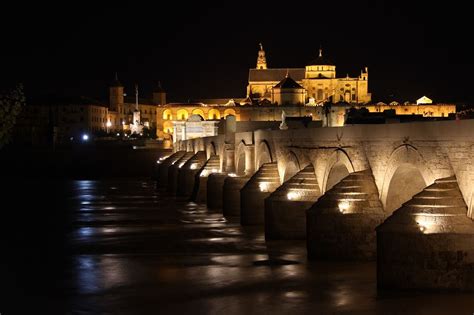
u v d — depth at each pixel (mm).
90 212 94125
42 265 54469
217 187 95500
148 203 107000
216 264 53125
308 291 42562
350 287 42562
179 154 147500
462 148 37500
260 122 139500
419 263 37688
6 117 65312
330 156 56438
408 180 46406
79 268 53094
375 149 48469
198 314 39156
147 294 44219
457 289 37125
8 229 76625
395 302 37469
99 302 42500
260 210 73938
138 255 58281
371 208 48750
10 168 190500
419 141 41844
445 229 37094
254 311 39219
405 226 38094
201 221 80750
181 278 48531
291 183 61969
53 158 189375
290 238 61719
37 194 127688
